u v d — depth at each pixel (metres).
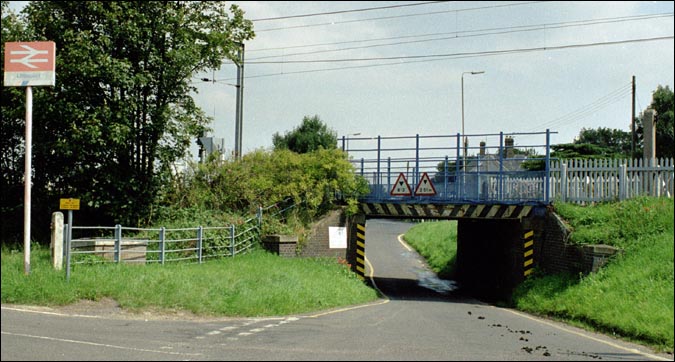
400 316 15.44
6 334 10.67
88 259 17.62
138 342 10.32
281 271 19.36
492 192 24.53
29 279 14.81
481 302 23.05
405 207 25.27
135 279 15.52
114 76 21.92
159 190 25.03
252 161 27.02
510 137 34.28
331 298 17.94
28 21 23.89
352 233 25.84
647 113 25.84
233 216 24.36
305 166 25.69
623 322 12.65
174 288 15.20
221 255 21.33
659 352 10.45
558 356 9.84
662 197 20.30
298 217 25.20
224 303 14.87
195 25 24.56
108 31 23.25
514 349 10.45
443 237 45.62
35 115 23.00
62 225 16.64
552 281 19.70
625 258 16.67
